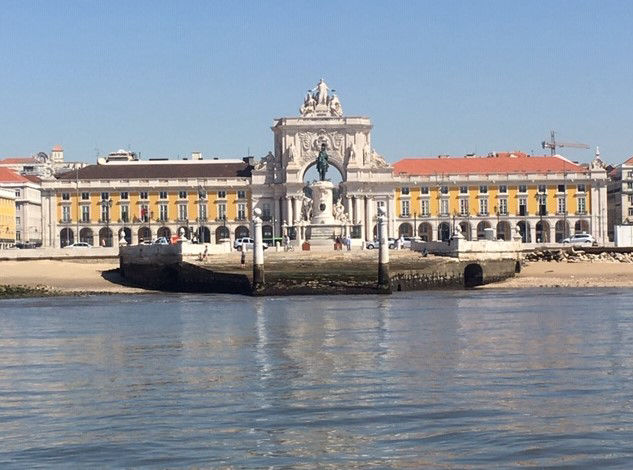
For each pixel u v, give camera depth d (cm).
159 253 9194
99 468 2459
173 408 3091
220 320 5853
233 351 4353
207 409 3067
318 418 2923
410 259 8931
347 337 4791
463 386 3362
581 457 2478
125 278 9606
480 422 2838
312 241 10025
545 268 9912
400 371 3684
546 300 7144
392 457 2519
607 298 7269
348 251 9294
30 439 2730
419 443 2636
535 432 2714
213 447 2628
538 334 4788
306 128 16950
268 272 8481
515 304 6775
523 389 3291
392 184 16988
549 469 2389
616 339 4531
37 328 5538
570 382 3403
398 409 3017
